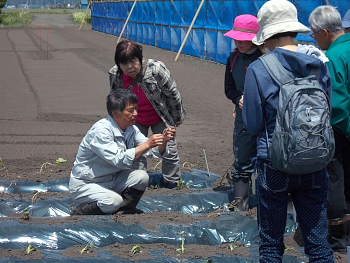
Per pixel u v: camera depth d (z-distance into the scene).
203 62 21.00
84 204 5.09
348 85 4.20
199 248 4.34
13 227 4.49
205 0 20.84
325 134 3.25
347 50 4.18
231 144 9.05
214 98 13.81
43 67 19.89
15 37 34.62
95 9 43.34
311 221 3.50
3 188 6.21
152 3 27.98
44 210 5.42
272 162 3.35
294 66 3.37
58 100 13.10
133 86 5.74
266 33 3.53
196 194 5.84
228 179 6.02
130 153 4.85
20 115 11.22
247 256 4.21
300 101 3.25
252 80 3.43
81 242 4.45
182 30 23.70
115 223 4.66
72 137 9.41
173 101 5.84
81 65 20.69
